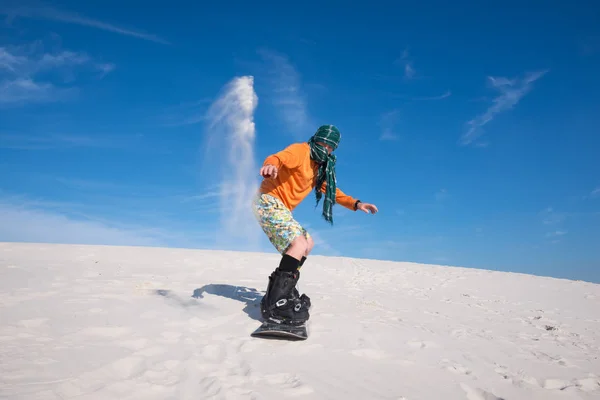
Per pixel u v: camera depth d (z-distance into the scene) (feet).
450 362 10.22
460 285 31.65
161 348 9.39
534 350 12.66
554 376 10.11
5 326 10.30
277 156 11.20
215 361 8.96
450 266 42.47
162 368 8.28
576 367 11.12
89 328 10.47
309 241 12.10
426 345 11.36
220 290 17.07
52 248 34.19
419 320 15.01
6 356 8.24
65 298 13.65
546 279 36.96
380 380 8.57
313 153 12.39
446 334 13.20
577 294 31.19
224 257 34.83
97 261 28.81
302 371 8.66
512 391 8.78
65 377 7.44
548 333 15.99
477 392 8.57
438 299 23.41
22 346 8.92
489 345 12.52
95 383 7.42
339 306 15.76
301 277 29.17
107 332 10.36
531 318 19.61
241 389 7.43
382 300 19.58
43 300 13.23
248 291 17.43
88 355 8.64
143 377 7.77
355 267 37.27
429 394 8.11
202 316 12.49
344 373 8.77
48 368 7.78
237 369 8.57
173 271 25.61
